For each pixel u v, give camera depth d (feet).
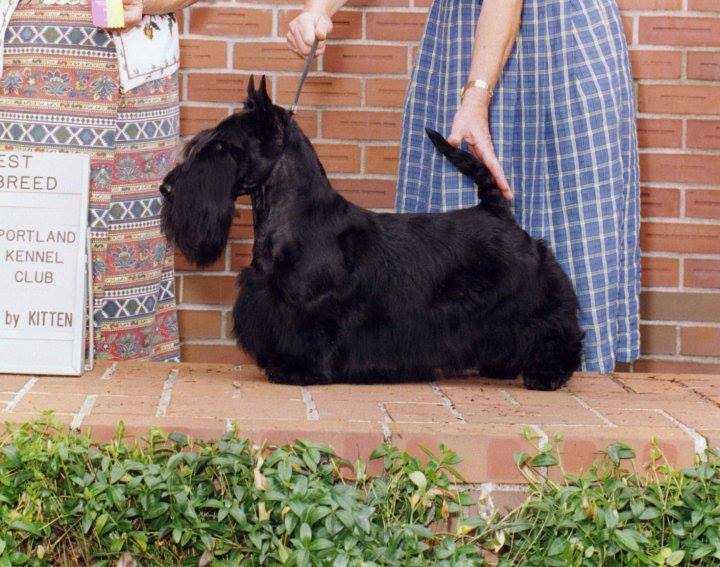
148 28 11.05
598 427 8.34
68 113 10.79
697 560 7.86
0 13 10.59
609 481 7.77
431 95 10.95
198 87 13.20
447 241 10.02
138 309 11.63
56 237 10.38
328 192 9.84
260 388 9.68
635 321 11.25
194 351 13.50
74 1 10.61
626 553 7.59
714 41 12.87
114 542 7.47
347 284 9.67
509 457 8.01
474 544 7.80
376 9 13.00
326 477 7.76
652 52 12.93
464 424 8.28
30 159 10.43
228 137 9.56
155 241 11.59
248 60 13.15
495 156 10.32
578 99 10.34
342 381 10.11
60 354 10.21
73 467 7.63
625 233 10.94
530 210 10.65
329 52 13.08
